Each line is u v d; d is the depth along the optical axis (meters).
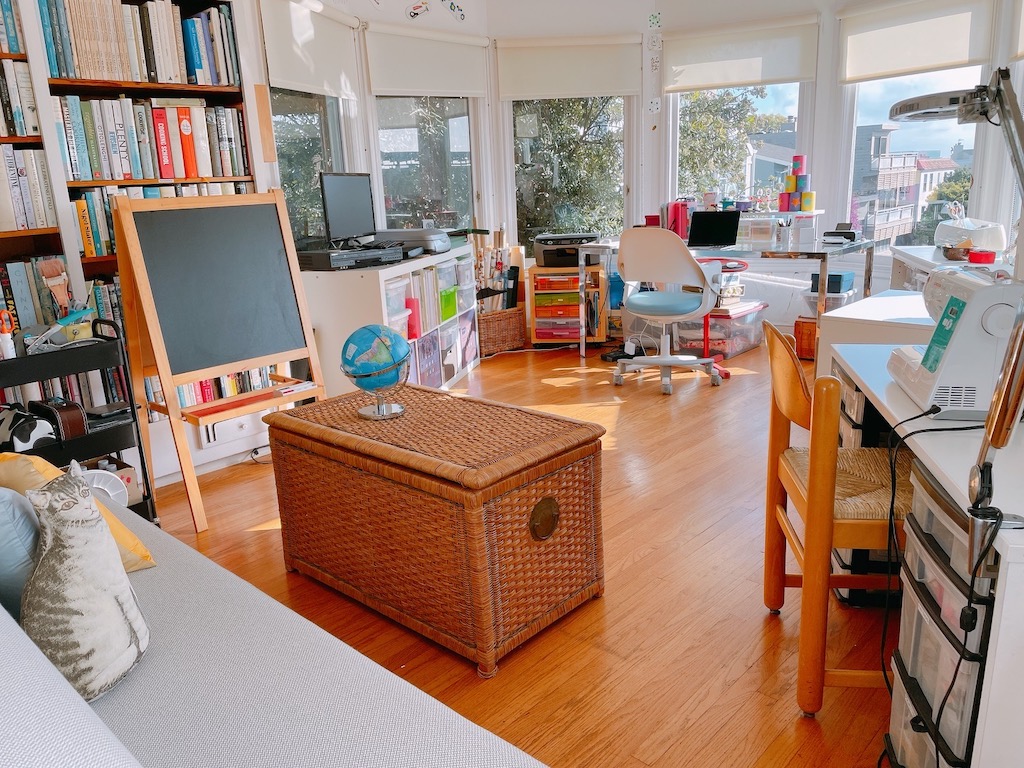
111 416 2.66
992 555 1.06
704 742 1.61
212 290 2.86
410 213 5.13
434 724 1.11
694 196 5.56
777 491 1.98
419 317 3.97
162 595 1.50
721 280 4.36
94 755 0.74
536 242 5.15
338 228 3.78
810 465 1.55
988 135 4.23
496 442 1.99
